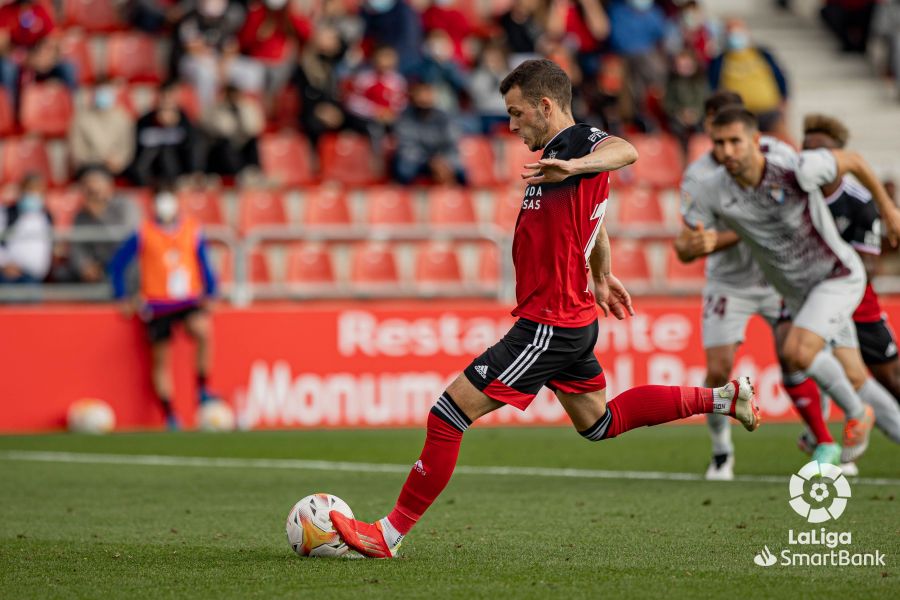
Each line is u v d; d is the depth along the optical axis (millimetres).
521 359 17875
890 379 29516
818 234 25594
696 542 20062
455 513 23859
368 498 26531
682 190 26453
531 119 18109
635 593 15969
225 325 44219
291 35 60750
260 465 33469
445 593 15984
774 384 45062
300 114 57875
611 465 32562
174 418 43906
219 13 61406
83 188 47812
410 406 44781
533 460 33781
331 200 52781
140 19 63062
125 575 17609
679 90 60750
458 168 55438
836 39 75438
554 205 17672
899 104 70688
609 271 19656
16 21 60562
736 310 28188
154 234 43094
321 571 17594
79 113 54375
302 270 49219
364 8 61438
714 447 29547
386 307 44750
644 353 45250
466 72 62844
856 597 15750
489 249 49906
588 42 63906
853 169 25141
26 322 43656
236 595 16047
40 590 16641
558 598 15680
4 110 58094
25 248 44469
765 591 16109
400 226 52688
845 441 27250
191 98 58688
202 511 24828
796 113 70062
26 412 43500
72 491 28219
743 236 26000
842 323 25828
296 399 44375
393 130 55625
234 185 53938
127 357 44156
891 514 22812
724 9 78188
